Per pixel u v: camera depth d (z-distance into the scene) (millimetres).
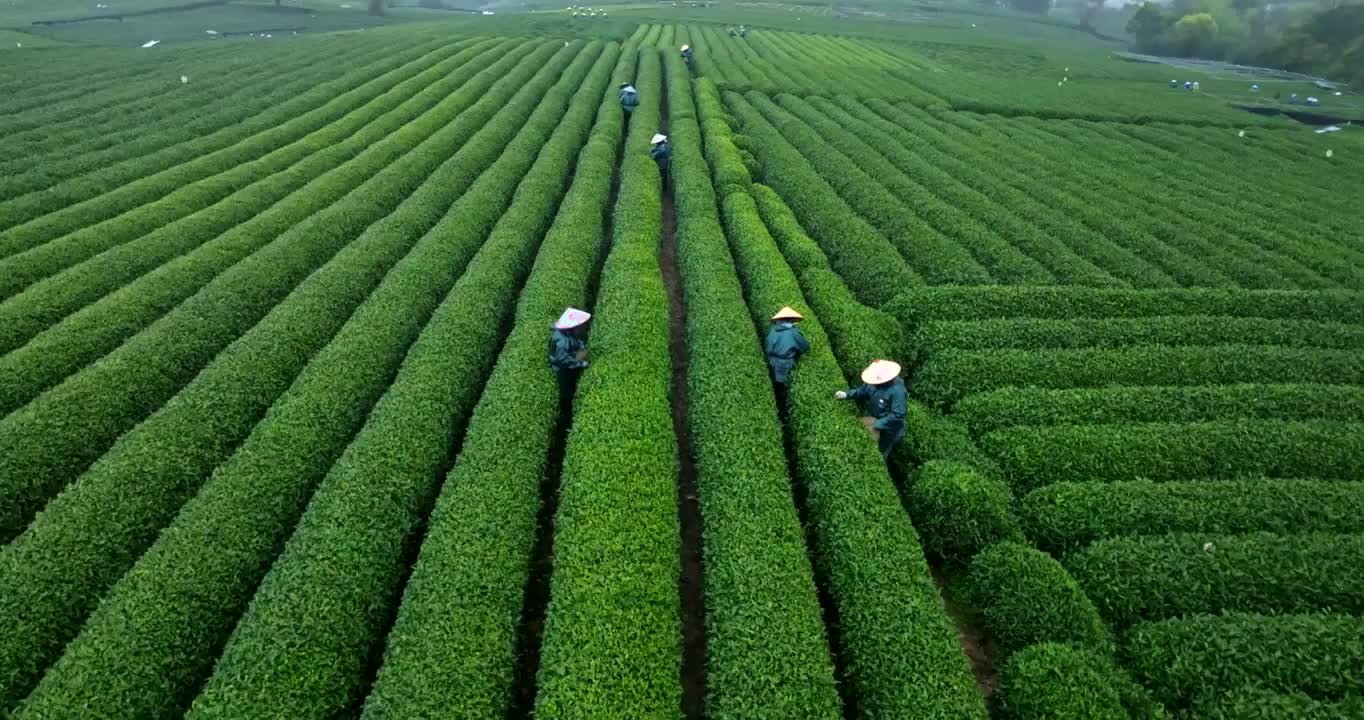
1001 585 14594
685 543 16578
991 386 21141
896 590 13414
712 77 62344
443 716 10898
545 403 18578
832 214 32844
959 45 102125
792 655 11953
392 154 40375
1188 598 14203
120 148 40000
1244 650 12641
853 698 13141
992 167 43281
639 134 44062
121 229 29359
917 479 17109
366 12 110938
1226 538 15133
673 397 21641
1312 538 15133
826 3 146500
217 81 56531
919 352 23391
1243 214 38094
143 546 14953
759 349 21312
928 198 36281
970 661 13727
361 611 13141
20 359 19766
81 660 11734
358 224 30844
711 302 23891
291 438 16922
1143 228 35000
